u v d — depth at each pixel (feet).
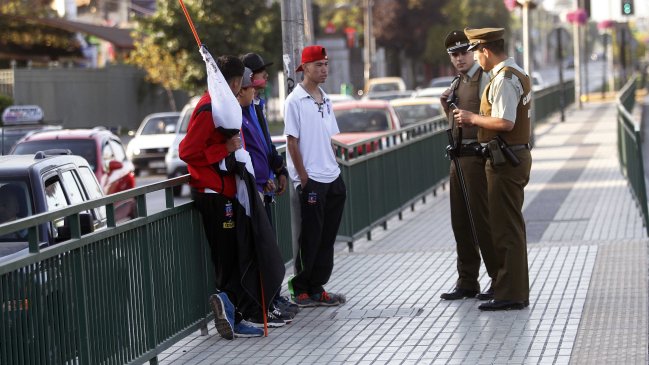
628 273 63.77
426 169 112.68
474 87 57.62
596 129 207.82
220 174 50.60
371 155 88.84
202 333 53.57
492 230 55.52
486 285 62.85
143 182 159.94
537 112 224.33
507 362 45.39
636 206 95.25
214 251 52.34
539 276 64.23
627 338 48.11
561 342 48.29
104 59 395.75
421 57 456.45
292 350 49.80
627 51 449.48
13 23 305.73
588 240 78.54
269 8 281.13
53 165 60.18
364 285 65.31
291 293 59.82
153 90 309.42
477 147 57.41
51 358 38.27
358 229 83.56
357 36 446.19
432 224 95.40
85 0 444.55
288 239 68.95
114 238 43.47
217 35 268.21
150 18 271.90
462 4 447.83
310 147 57.98
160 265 47.80
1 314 35.04
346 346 50.01
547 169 135.13
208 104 50.24
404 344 49.75
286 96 70.85
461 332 51.42
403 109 157.89
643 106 294.46
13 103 237.25
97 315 41.78
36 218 37.37
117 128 128.98
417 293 61.82
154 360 47.09
